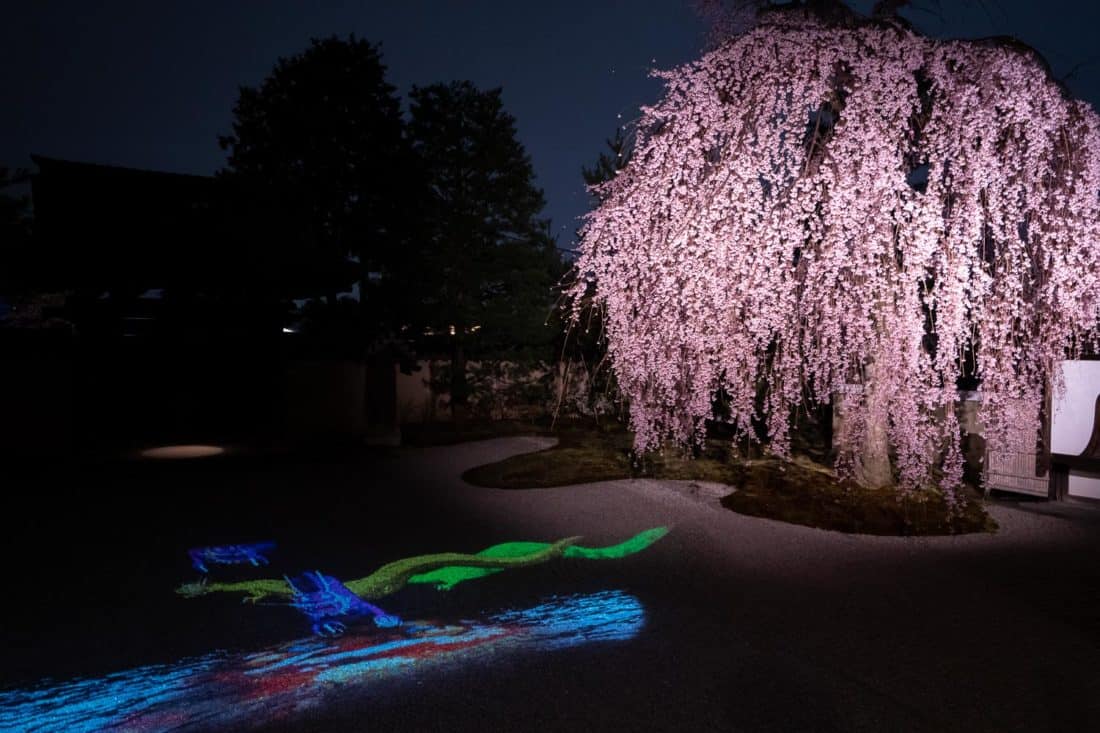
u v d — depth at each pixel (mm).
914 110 7004
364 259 18703
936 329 6707
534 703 4004
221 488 10719
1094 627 5070
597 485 10570
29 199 14828
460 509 9273
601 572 6527
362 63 18266
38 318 19281
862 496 8727
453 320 19062
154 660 4672
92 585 6277
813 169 6777
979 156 6430
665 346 7168
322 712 3928
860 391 7844
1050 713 3877
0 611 5629
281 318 16453
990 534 7676
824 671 4391
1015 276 6699
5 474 11859
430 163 19156
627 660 4566
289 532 8125
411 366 17156
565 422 18453
